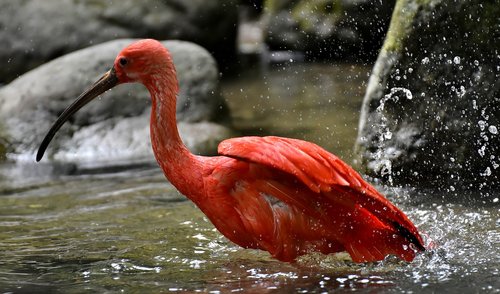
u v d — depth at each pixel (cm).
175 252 1064
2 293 905
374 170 1368
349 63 2564
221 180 984
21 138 1772
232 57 2570
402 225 957
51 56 2194
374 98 1363
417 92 1319
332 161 942
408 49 1316
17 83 1878
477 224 1119
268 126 1847
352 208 961
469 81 1275
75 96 1817
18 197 1420
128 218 1248
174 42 1950
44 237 1155
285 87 2272
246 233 996
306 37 2634
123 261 1027
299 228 976
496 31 1247
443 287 872
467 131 1284
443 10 1277
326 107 1997
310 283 912
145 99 1833
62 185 1503
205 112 1838
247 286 908
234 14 2486
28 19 2194
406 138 1333
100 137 1775
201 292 890
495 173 1288
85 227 1204
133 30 2278
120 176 1557
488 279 891
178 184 1013
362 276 930
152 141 1023
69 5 2233
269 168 950
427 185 1330
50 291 911
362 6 2478
